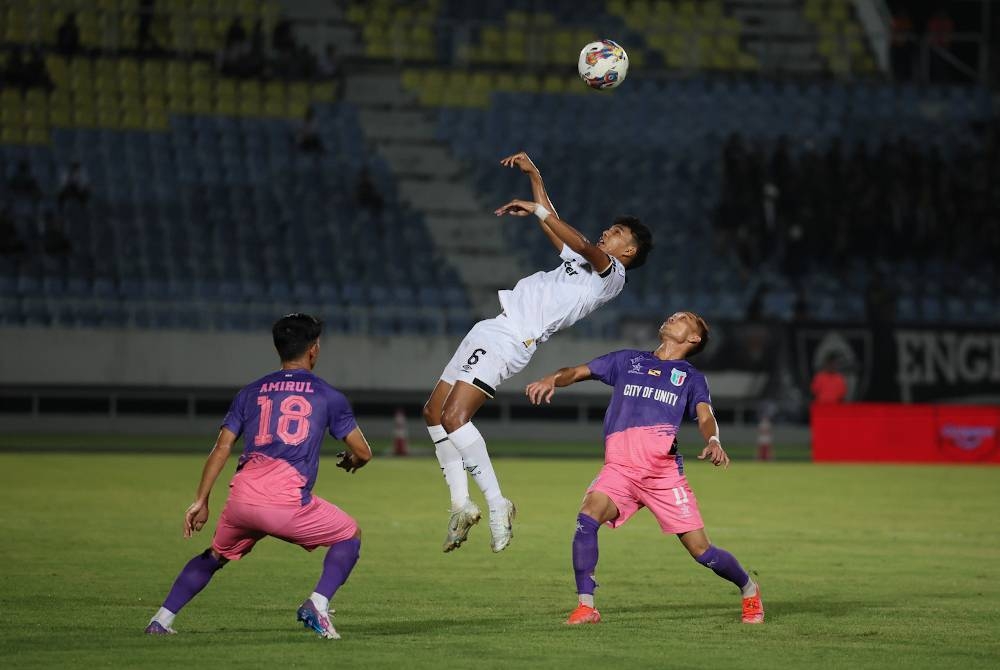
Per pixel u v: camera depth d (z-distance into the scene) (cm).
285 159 13550
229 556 2853
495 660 2595
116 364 11250
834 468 9269
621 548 4809
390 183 13538
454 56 15150
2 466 8006
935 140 14600
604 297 3281
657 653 2712
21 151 13000
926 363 11962
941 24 15700
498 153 14125
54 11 14125
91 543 4638
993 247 13725
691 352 3300
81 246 12162
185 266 12206
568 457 9988
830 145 14262
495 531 3116
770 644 2858
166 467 8169
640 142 14388
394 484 7456
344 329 11962
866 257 13438
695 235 13425
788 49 15812
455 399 3147
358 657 2602
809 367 11906
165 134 13525
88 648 2669
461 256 13138
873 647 2838
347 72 14688
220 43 14462
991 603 3562
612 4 15900
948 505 6644
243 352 11475
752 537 5206
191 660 2542
